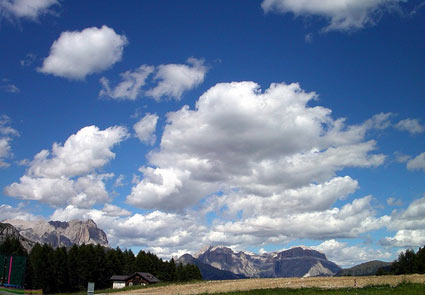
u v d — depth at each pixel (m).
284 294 71.25
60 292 154.62
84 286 163.12
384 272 182.75
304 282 89.75
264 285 90.62
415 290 62.31
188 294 85.00
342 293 65.81
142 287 128.62
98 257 176.00
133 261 195.12
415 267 151.50
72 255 164.25
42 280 149.25
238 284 99.38
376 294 61.72
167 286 122.19
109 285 174.12
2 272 101.12
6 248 158.38
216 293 81.44
